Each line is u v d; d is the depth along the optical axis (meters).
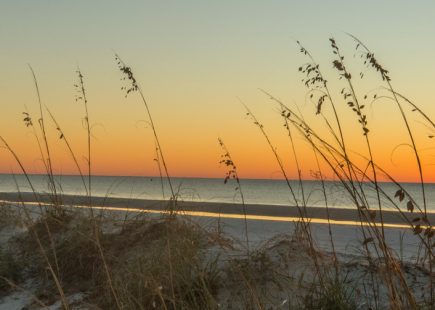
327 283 3.62
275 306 3.51
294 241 4.56
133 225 6.14
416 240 5.97
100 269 4.92
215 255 4.74
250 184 102.00
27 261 5.59
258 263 4.29
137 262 4.58
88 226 5.92
